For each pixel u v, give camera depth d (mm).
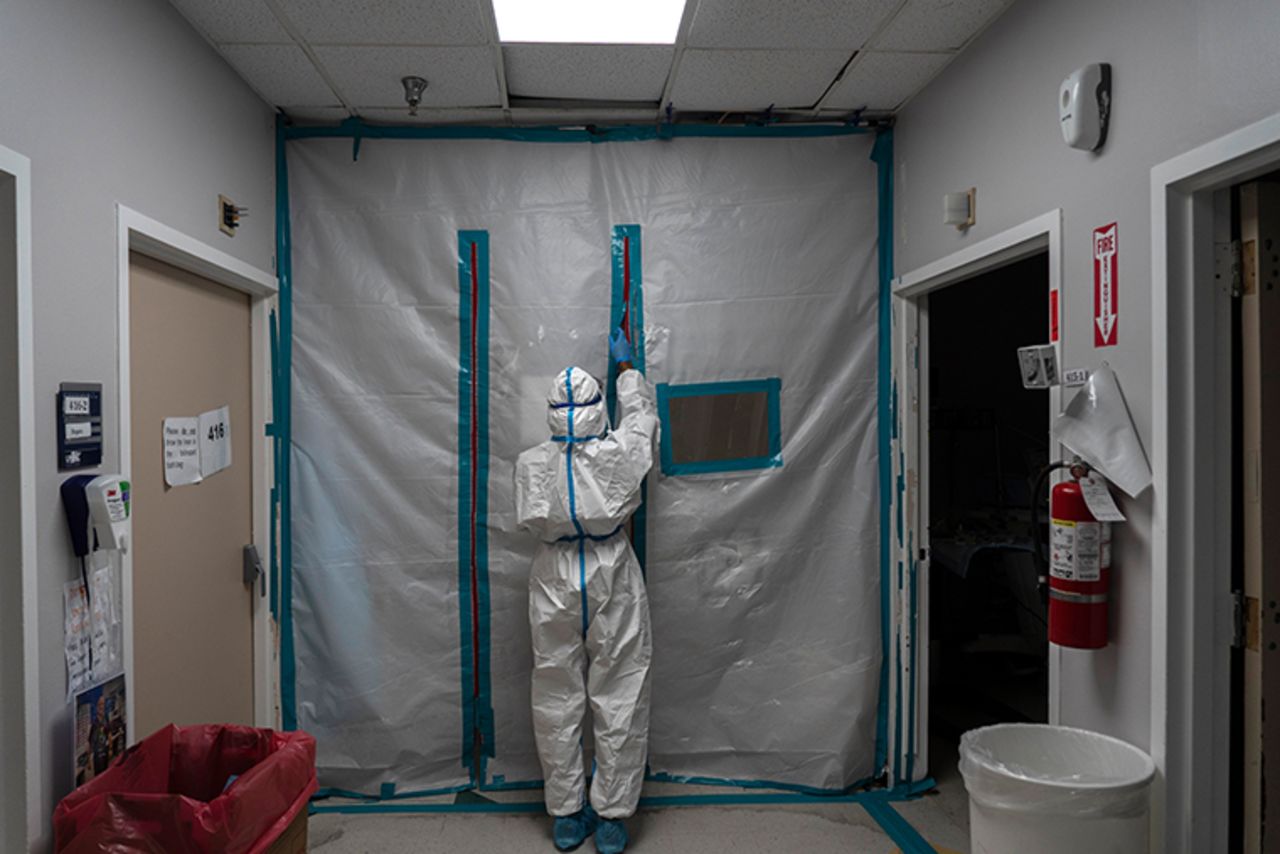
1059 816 1496
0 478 1425
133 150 1832
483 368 2781
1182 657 1556
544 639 2494
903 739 2828
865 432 2850
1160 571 1563
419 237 2777
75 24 1605
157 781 1706
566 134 2809
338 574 2768
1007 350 4355
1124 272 1659
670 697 2818
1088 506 1679
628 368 2672
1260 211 1506
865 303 2850
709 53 2334
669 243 2814
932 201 2547
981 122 2232
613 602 2469
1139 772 1578
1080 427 1707
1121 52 1655
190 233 2121
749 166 2826
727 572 2811
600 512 2408
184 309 2223
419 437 2785
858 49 2318
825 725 2803
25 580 1430
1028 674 3777
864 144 2848
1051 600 1744
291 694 2762
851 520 2838
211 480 2385
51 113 1527
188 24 2113
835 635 2822
